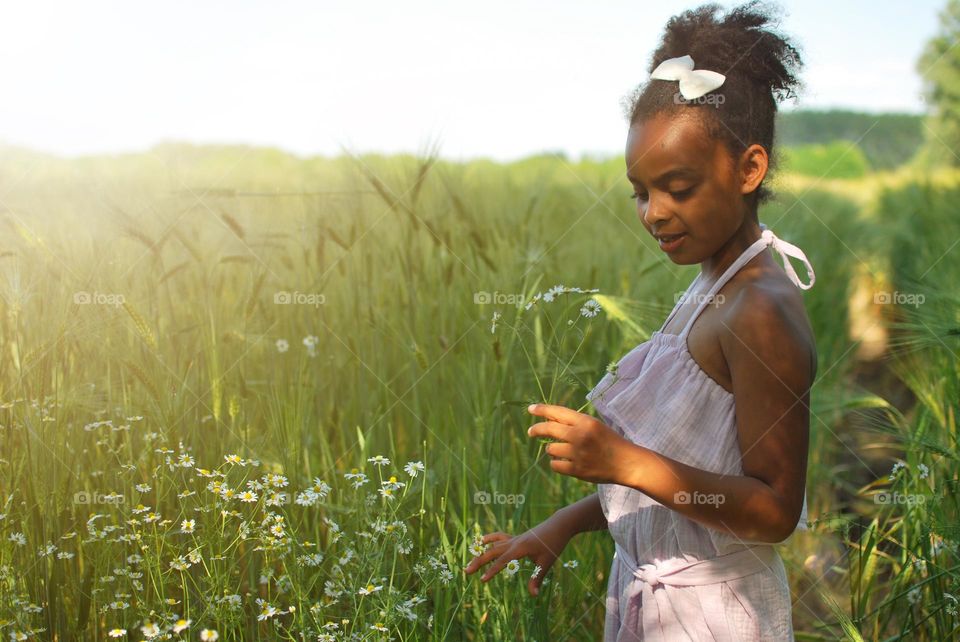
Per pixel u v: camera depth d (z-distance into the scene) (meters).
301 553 2.11
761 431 1.50
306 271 3.31
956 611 2.16
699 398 1.60
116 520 2.30
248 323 2.92
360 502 2.17
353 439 2.91
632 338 2.93
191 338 2.67
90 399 2.39
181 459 2.14
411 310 3.38
